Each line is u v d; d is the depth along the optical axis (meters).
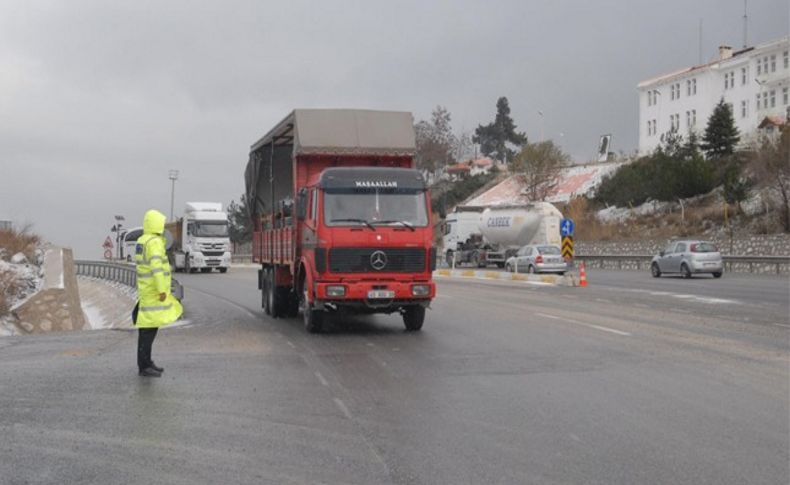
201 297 27.23
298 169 16.22
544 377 10.08
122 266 31.91
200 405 8.55
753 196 45.94
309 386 9.66
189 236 49.19
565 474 5.96
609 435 7.11
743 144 55.62
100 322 27.50
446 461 6.35
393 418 7.89
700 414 7.89
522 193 69.94
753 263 38.28
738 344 12.90
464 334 14.77
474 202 76.12
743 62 64.56
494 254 49.59
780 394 8.84
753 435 7.05
